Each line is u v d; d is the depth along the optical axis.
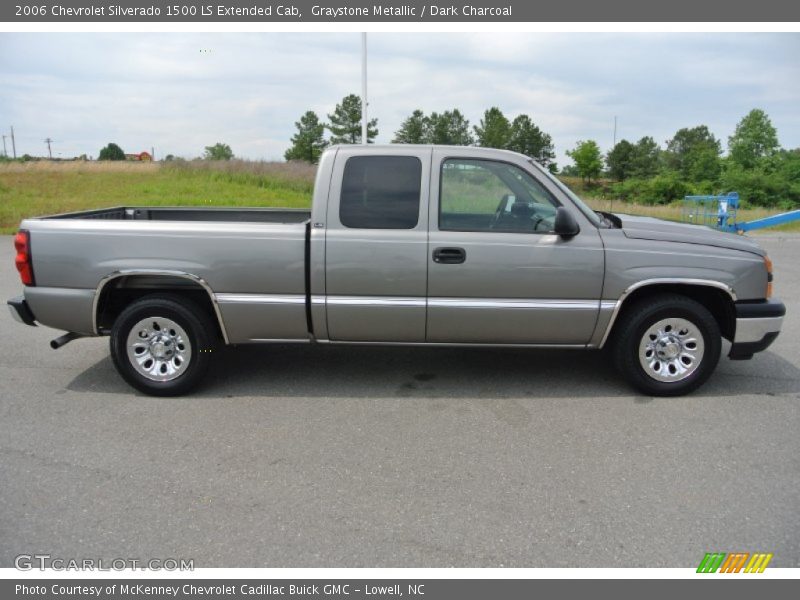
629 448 3.88
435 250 4.49
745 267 4.57
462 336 4.66
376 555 2.84
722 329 4.85
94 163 32.31
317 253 4.52
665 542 2.92
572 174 66.25
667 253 4.52
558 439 4.01
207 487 3.42
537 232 4.53
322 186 4.56
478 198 4.59
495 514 3.15
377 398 4.74
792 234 16.44
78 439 4.03
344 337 4.73
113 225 4.61
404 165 4.56
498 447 3.90
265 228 4.57
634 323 4.61
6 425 4.25
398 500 3.29
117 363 4.75
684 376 4.68
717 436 4.05
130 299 5.03
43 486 3.43
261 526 3.06
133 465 3.67
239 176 27.66
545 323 4.59
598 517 3.12
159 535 2.99
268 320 4.66
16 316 4.80
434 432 4.12
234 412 4.48
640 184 51.16
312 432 4.13
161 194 24.22
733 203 12.58
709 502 3.25
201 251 4.57
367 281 4.54
